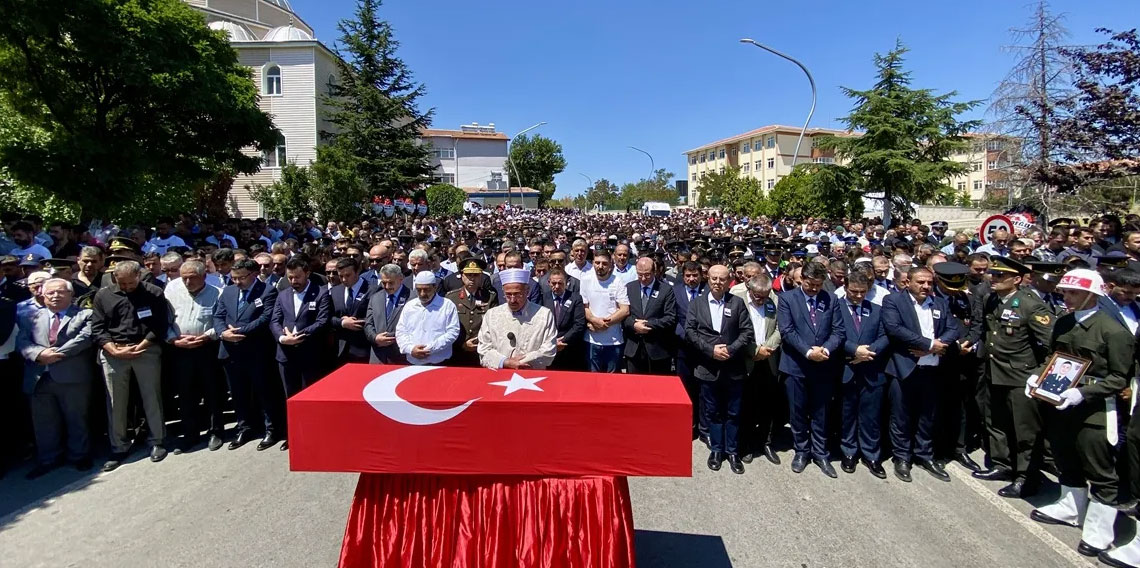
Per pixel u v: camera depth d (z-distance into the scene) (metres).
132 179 13.27
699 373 5.41
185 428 5.75
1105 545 3.85
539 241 10.16
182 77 12.80
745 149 66.69
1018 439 4.72
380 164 31.72
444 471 3.06
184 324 5.66
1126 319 4.64
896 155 24.19
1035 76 13.52
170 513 4.44
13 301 5.58
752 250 10.42
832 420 5.92
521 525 3.13
